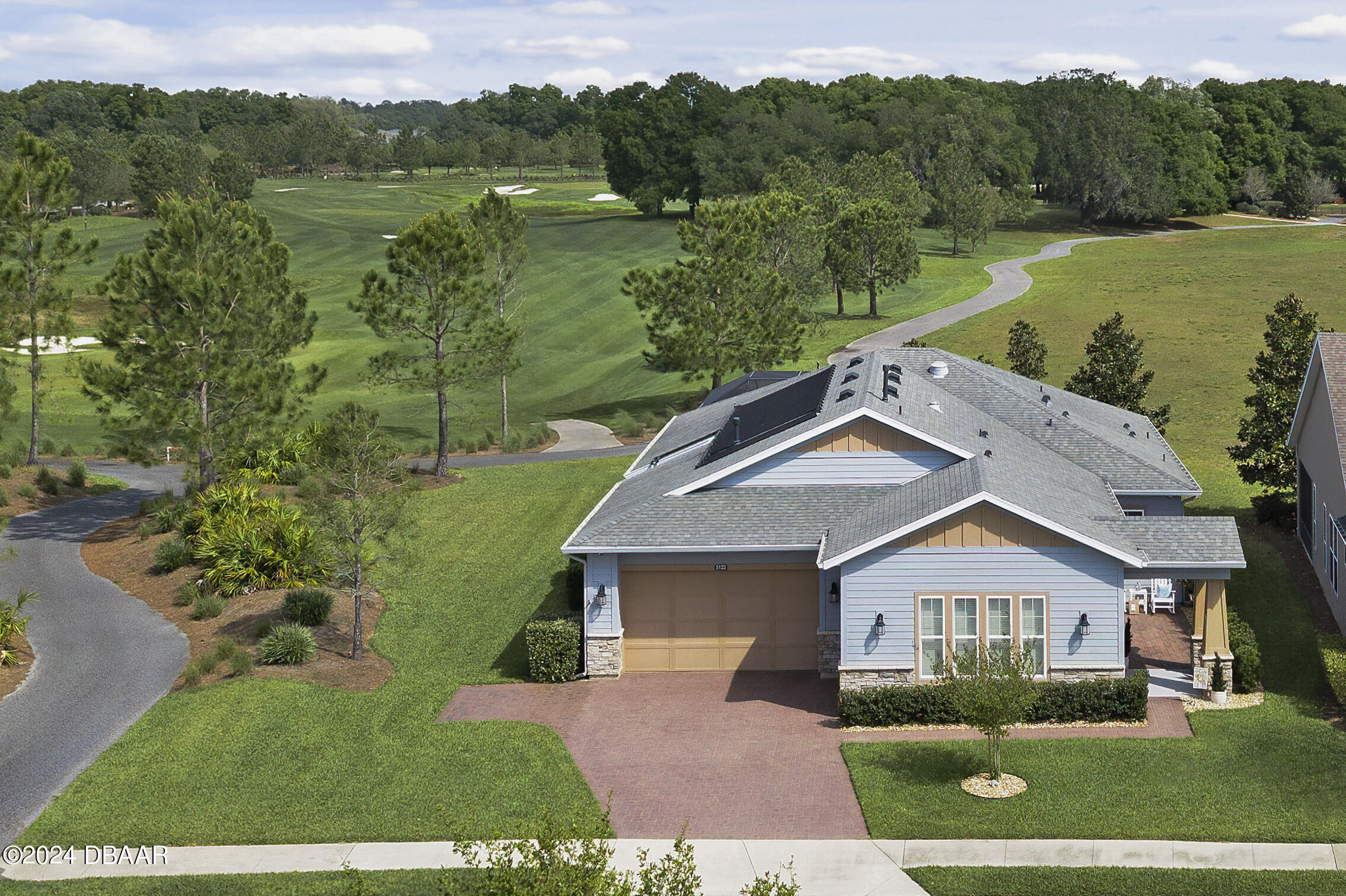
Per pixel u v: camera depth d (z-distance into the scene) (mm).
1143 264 108312
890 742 21562
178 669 25625
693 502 26156
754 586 26109
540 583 31781
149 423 37125
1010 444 28531
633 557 25594
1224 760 20000
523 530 36719
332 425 27359
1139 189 143625
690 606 26203
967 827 17938
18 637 27281
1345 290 88000
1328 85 198625
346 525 26391
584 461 46031
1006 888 16125
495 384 70375
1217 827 17562
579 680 25641
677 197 150375
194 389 36906
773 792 19625
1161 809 18281
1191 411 53812
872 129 152125
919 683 23094
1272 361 35406
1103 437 31406
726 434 30359
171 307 36281
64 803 19344
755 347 55500
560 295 93188
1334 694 22734
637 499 27531
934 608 23047
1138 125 146625
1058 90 153125
